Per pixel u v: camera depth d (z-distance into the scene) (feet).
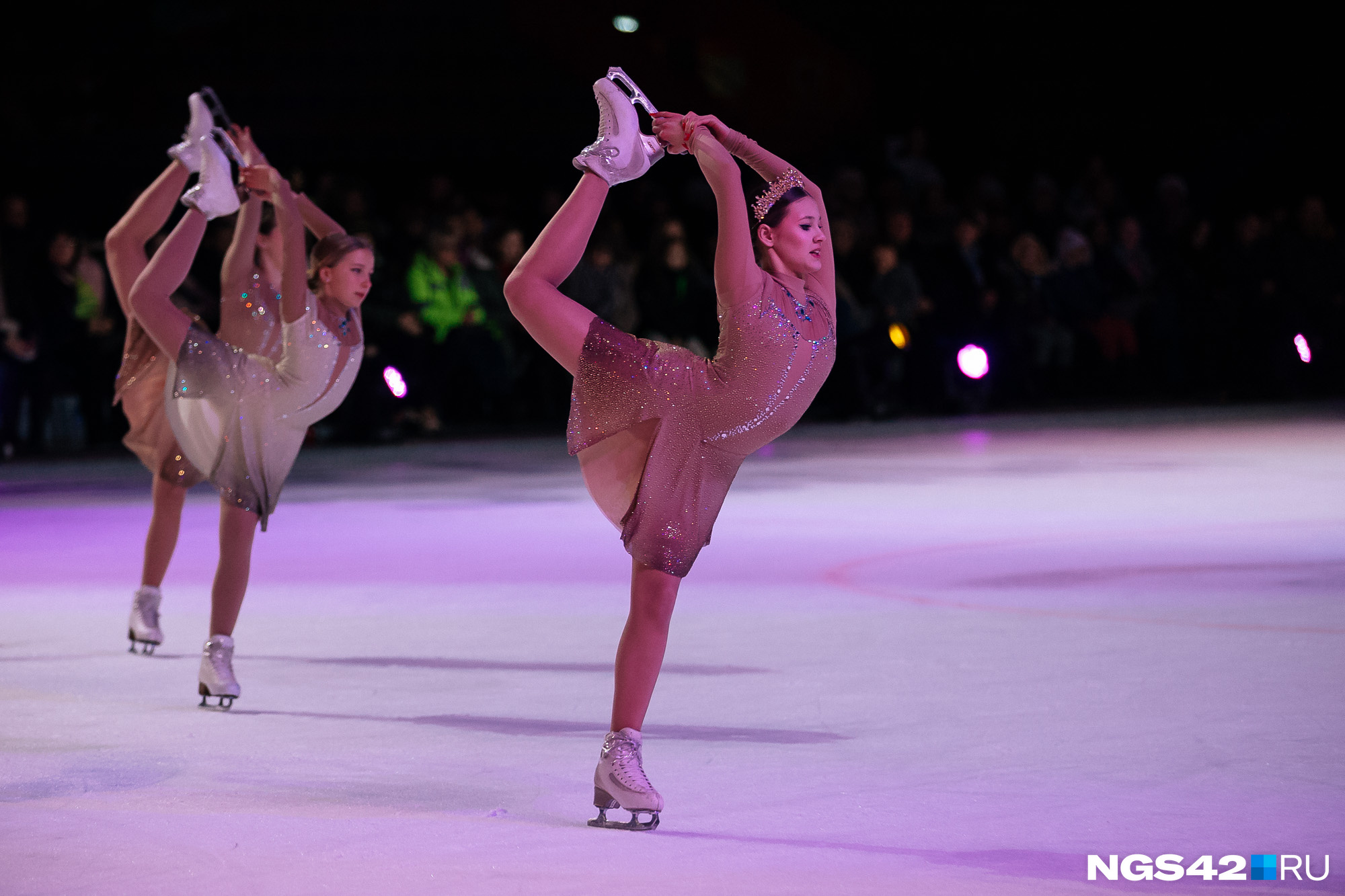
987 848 41.50
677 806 45.70
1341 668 63.46
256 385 60.64
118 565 94.07
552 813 45.01
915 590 83.61
